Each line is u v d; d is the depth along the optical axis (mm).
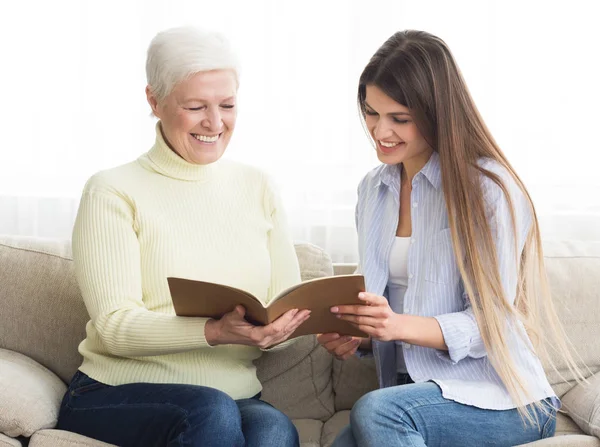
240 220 2041
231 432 1688
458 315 1851
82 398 1890
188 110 1901
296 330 1825
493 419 1776
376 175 2117
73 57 3076
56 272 2244
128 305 1858
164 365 1905
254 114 3016
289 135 3012
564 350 2102
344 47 2965
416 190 1954
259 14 2982
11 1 3064
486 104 2918
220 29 3002
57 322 2205
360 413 1732
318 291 1678
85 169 3111
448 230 1899
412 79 1841
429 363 1903
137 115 3078
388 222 2025
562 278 2281
